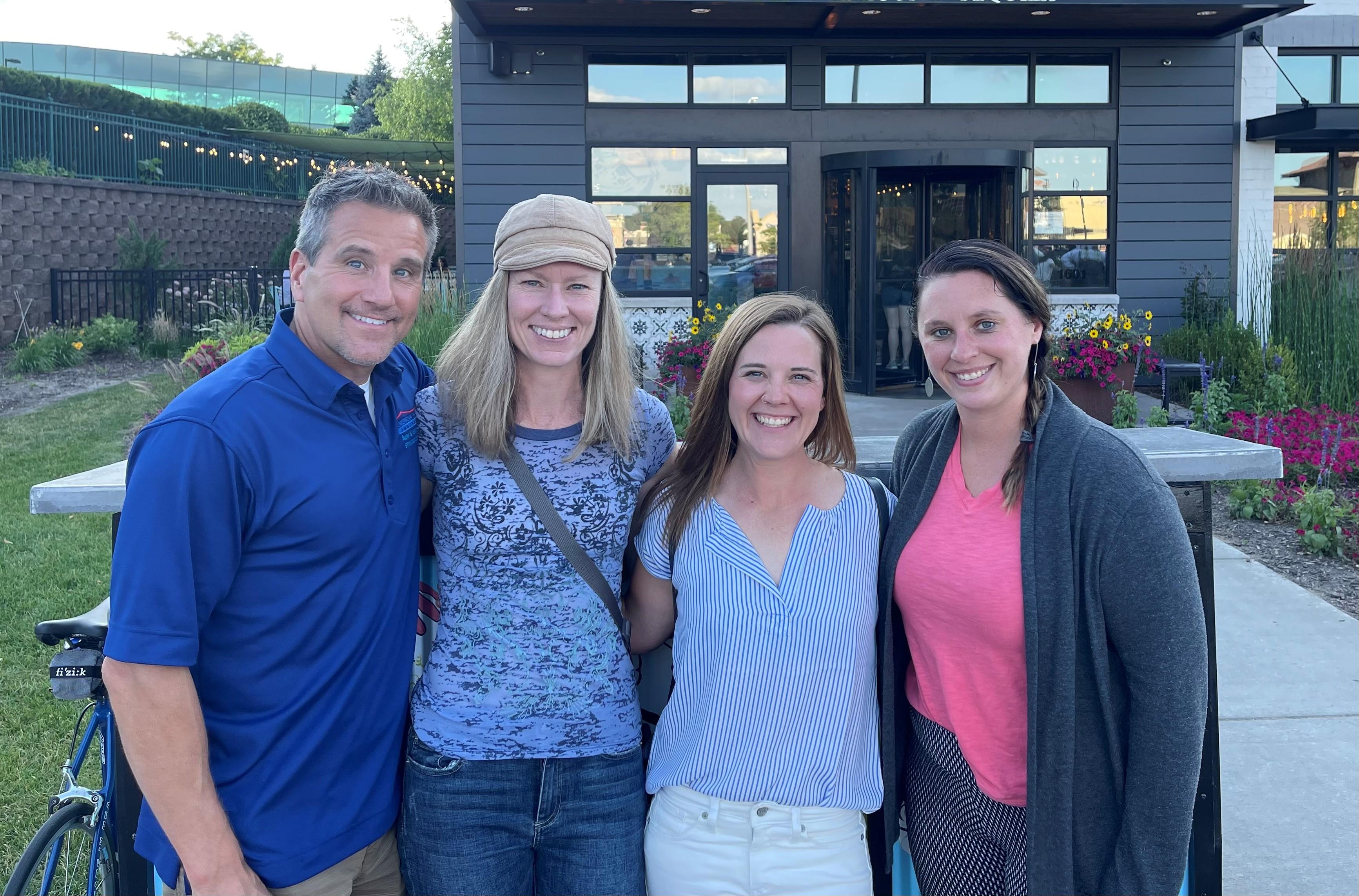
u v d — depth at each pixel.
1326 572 5.66
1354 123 10.89
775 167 11.50
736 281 11.66
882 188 10.86
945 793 2.08
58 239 13.98
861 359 10.85
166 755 1.73
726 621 1.99
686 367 8.61
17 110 15.07
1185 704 1.77
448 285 8.46
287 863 1.86
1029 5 10.28
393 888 2.08
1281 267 10.23
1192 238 11.95
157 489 1.71
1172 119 11.78
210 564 1.75
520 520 1.96
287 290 4.11
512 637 1.96
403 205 1.88
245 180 19.69
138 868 2.36
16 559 5.86
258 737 1.85
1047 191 11.78
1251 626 4.92
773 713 1.98
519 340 1.98
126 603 1.71
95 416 9.80
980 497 1.94
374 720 1.96
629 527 2.07
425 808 1.97
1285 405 8.53
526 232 1.95
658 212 11.52
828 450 2.15
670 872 2.04
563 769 1.99
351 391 1.90
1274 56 12.01
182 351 13.33
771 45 11.30
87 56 35.50
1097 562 1.80
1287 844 3.18
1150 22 11.03
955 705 1.99
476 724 1.95
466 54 11.15
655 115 11.34
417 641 2.36
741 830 1.99
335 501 1.84
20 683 4.34
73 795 2.50
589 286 1.98
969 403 1.89
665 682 2.50
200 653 1.83
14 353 12.76
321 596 1.86
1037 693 1.85
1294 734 3.87
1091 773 1.90
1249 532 6.39
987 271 1.86
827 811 2.00
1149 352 9.80
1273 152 11.89
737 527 2.03
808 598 1.98
